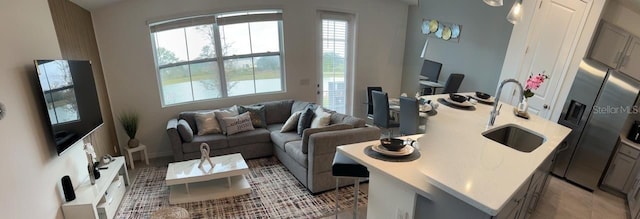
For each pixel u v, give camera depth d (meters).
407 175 1.62
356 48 5.41
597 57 3.69
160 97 4.33
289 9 4.74
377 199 1.93
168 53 4.33
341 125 3.38
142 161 4.24
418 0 5.32
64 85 2.46
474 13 4.41
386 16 5.51
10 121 1.94
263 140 4.21
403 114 3.31
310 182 3.18
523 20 3.78
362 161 1.80
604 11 3.39
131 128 3.96
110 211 2.74
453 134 2.22
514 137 2.60
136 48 4.04
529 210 2.27
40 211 2.15
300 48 4.99
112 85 4.01
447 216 1.47
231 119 4.12
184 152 3.81
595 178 3.31
